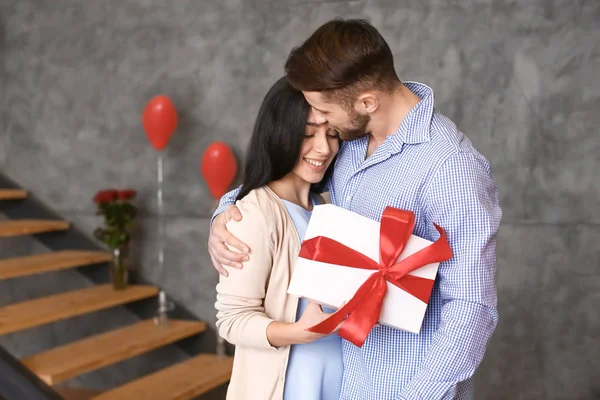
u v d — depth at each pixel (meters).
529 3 3.16
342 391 1.63
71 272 4.14
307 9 3.54
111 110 3.99
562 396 3.23
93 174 4.06
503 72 3.22
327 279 1.39
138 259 3.96
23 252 4.29
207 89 3.76
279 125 1.60
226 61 3.71
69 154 4.11
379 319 1.38
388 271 1.36
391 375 1.51
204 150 3.79
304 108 1.58
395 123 1.51
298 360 1.60
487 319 1.37
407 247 1.37
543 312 3.25
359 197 1.58
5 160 4.27
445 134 1.45
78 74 4.05
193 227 3.84
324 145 1.61
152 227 3.93
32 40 4.15
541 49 3.16
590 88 3.11
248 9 3.65
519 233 3.26
